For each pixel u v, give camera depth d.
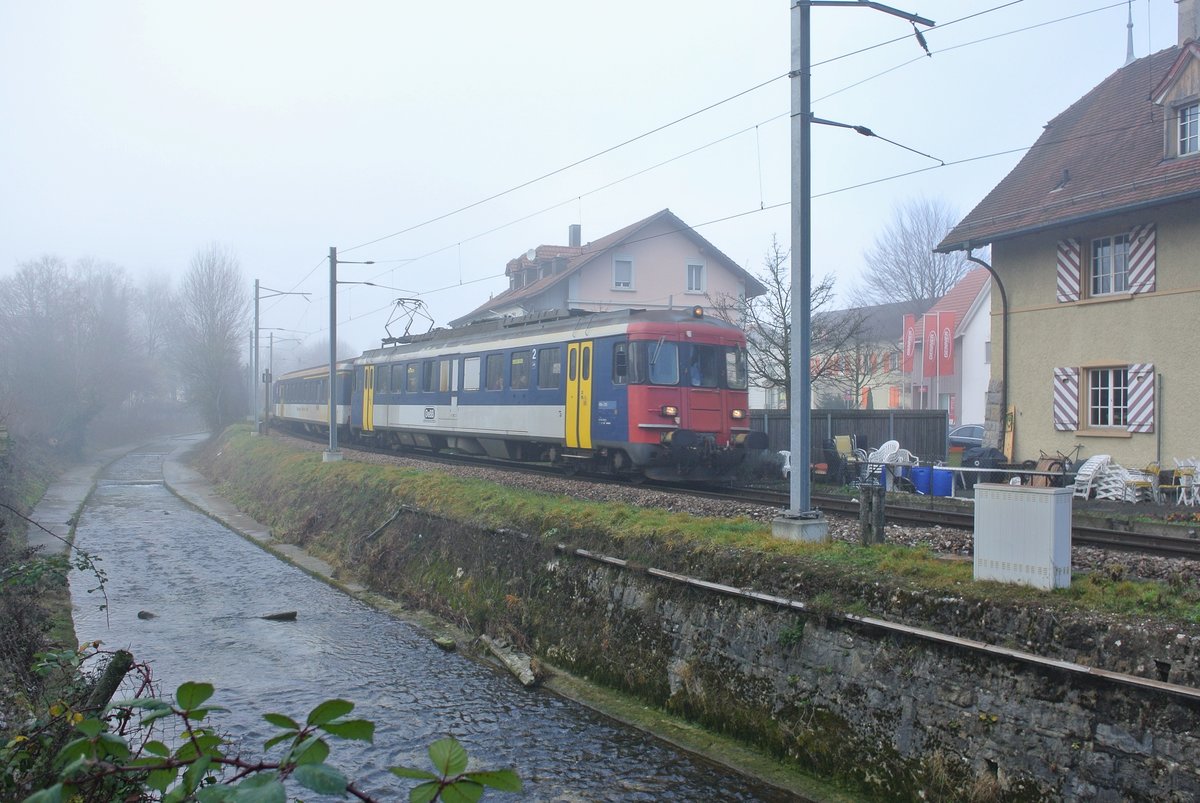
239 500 28.28
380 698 10.03
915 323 38.62
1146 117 18.56
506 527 13.22
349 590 15.73
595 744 8.59
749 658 8.43
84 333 51.47
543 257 42.59
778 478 18.59
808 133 10.26
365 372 30.33
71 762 2.54
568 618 11.08
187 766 2.39
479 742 8.68
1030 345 18.89
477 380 21.73
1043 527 6.95
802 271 10.08
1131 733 5.68
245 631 13.05
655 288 39.06
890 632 7.27
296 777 2.00
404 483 18.02
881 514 9.53
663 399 16.19
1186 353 16.02
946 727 6.68
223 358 62.03
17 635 9.25
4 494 22.61
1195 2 19.36
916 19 10.50
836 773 7.34
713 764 8.00
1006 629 6.54
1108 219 17.27
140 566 18.12
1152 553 9.84
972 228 19.64
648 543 10.37
